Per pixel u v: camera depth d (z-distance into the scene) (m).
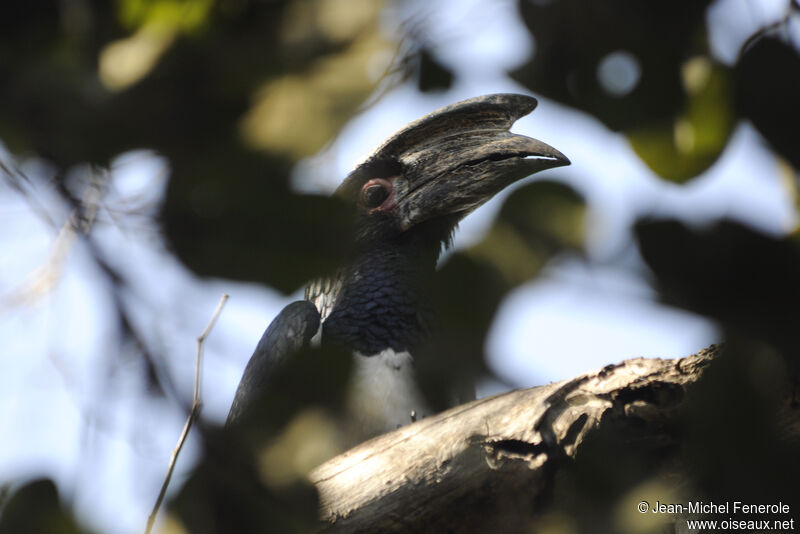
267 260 2.54
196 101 2.68
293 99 2.62
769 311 2.79
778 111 3.06
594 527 3.86
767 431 3.02
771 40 3.08
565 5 3.52
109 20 2.88
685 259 2.88
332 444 3.14
